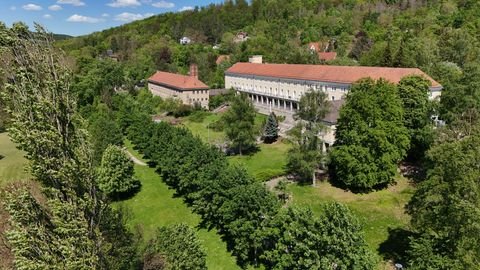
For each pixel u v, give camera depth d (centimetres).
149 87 13700
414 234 4031
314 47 15512
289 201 5119
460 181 2658
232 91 11525
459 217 2592
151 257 2853
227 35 19450
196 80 11606
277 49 14862
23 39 1875
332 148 5569
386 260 3731
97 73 12319
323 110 5531
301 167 5456
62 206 1919
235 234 3953
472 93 5369
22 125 1862
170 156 5859
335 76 8469
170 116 10956
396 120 5184
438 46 11444
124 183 5909
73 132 2006
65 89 1962
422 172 5494
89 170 2028
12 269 2195
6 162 6250
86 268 1934
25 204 2019
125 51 18825
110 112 9731
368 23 16800
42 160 1908
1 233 2289
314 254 2911
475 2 15600
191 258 3072
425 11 16375
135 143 8269
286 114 9731
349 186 5409
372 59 10662
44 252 2002
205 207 4744
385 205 4812
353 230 2903
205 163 5234
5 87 1861
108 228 2291
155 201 5800
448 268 2675
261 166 6606
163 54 16188
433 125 5678
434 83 6925
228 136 7406
